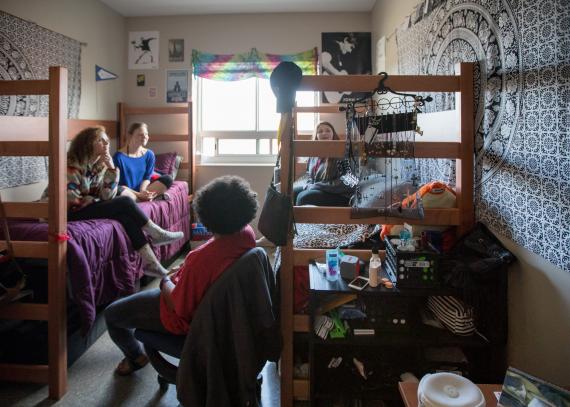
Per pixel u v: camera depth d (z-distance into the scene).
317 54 3.93
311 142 1.56
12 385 1.81
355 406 1.60
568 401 0.90
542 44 1.21
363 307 1.56
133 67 4.03
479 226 1.54
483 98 1.56
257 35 3.96
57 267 1.70
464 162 1.58
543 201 1.22
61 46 3.03
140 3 3.66
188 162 3.98
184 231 3.73
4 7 2.48
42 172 2.85
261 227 1.53
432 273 1.37
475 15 1.63
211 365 1.28
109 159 2.38
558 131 1.15
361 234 2.07
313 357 1.46
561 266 1.15
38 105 2.73
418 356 1.52
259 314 1.34
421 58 2.33
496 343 1.42
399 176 1.59
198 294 1.37
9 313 1.73
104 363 1.99
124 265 2.30
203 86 4.16
